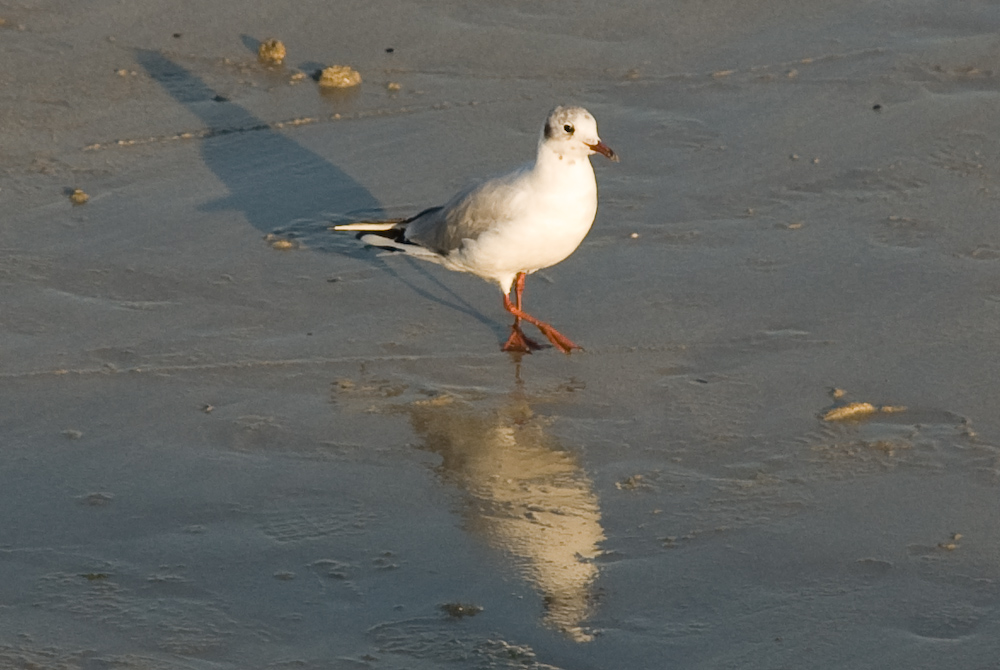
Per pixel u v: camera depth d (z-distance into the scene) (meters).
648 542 10.30
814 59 18.97
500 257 12.99
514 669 8.98
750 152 16.73
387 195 15.98
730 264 14.44
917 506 10.60
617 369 12.80
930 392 12.15
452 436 11.80
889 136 17.00
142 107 17.92
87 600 9.66
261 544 10.31
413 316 13.79
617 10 20.30
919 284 13.91
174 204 15.77
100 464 11.30
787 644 9.18
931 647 9.12
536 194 12.69
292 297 14.04
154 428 11.82
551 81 18.56
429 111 17.88
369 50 19.31
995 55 18.91
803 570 9.93
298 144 17.12
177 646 9.21
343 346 13.22
